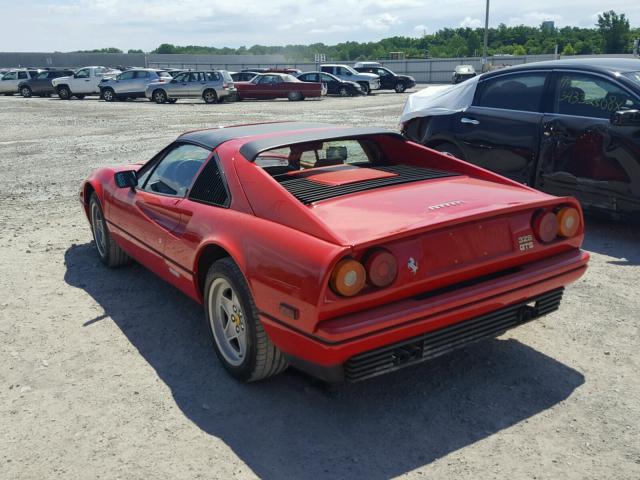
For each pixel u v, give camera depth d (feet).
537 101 21.06
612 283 16.08
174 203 13.14
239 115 69.41
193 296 12.80
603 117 19.13
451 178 12.74
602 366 11.80
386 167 13.61
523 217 10.76
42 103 101.55
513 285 10.36
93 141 48.85
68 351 12.96
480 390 11.05
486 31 147.13
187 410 10.66
